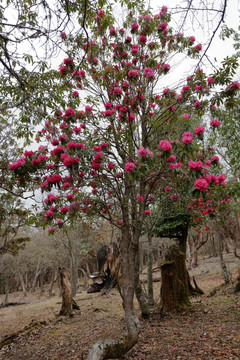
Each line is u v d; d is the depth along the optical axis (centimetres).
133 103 412
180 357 428
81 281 3231
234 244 1061
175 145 377
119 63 468
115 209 484
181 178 409
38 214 480
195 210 538
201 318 621
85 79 479
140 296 666
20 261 2564
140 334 560
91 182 410
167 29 429
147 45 469
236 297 771
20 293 3312
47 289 3291
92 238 1920
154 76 472
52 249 2108
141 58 480
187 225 1051
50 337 682
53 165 389
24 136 434
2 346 677
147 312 665
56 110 403
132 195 451
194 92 419
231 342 458
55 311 1109
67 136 406
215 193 446
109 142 446
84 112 470
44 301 1905
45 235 2084
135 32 453
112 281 1416
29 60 334
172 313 672
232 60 345
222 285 987
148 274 788
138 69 467
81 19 377
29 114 367
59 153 379
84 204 432
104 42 487
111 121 450
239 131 600
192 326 574
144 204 430
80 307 1059
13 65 329
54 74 390
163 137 466
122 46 450
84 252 2116
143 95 459
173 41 452
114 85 462
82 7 328
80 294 1708
